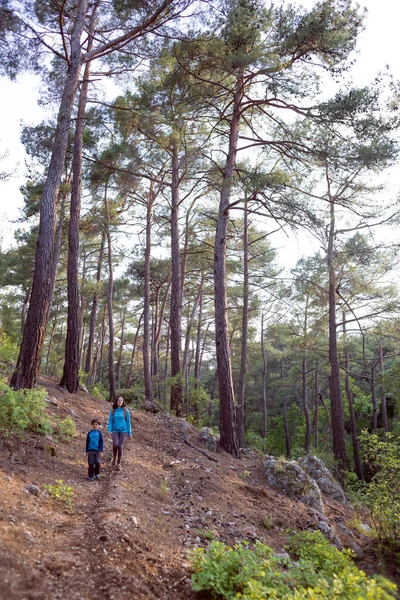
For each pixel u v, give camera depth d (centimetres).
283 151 1412
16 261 2752
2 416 760
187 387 1766
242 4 1203
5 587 360
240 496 923
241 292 2802
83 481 732
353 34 1173
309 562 555
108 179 1841
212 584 450
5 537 438
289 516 910
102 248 2616
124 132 1659
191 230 2397
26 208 2197
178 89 1609
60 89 1556
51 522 526
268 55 1223
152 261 2827
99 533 508
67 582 400
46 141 1781
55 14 1281
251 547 674
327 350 2464
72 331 1395
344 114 1188
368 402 2942
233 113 1456
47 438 837
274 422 4472
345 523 1051
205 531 661
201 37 1290
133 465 900
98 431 792
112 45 1226
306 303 2814
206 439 1262
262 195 1241
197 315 3644
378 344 2905
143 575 455
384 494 897
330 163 1291
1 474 611
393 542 827
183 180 2128
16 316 3369
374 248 1870
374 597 419
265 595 430
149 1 1220
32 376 973
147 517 623
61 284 3247
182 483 881
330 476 1377
